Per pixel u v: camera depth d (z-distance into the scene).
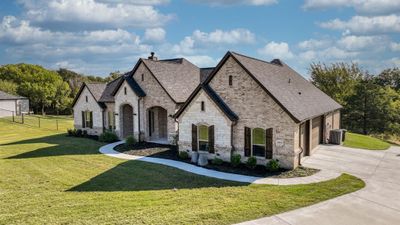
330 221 11.66
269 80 22.11
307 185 16.30
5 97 61.62
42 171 19.83
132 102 30.58
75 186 16.45
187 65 34.94
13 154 25.77
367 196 14.48
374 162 21.75
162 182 17.20
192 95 23.02
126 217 11.56
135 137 30.53
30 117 58.72
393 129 45.31
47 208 12.73
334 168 19.91
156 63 31.09
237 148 21.72
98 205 13.05
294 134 19.44
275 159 20.11
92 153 25.91
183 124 23.83
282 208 12.80
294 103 21.33
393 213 12.53
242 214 12.04
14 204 13.30
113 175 18.75
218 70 22.42
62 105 76.25
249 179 17.75
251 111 21.02
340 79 53.41
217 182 17.17
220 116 21.88
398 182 16.81
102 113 34.88
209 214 11.95
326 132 29.17
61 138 34.78
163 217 11.58
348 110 48.34
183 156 23.33
